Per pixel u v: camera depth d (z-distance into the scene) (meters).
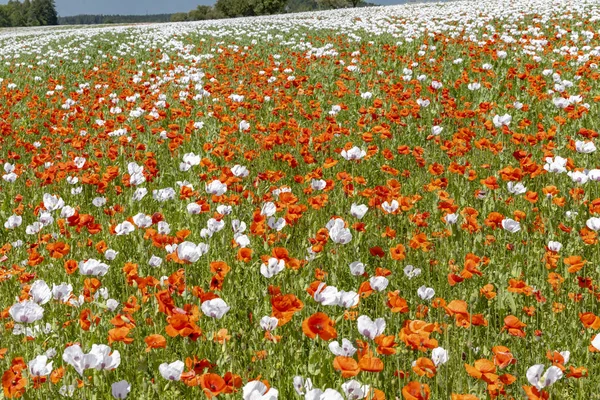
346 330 3.57
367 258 4.67
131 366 3.26
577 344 3.35
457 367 3.00
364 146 7.98
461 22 23.92
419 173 6.80
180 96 11.66
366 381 2.80
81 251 4.84
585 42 15.80
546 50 13.85
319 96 11.70
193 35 29.30
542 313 3.58
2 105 12.96
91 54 25.08
